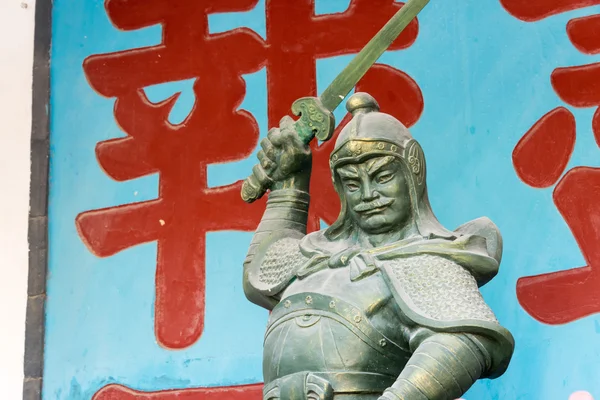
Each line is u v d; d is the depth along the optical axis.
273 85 6.00
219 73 6.10
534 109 5.62
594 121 5.52
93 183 6.04
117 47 6.29
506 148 5.58
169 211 5.91
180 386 5.56
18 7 6.42
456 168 5.61
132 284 5.82
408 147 4.23
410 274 4.03
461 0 5.91
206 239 5.82
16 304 5.86
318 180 5.77
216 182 5.91
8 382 5.73
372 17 5.99
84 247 5.93
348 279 4.11
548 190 5.46
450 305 3.88
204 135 6.00
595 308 5.20
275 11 6.12
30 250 5.95
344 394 3.91
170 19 6.27
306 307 4.08
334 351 3.95
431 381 3.72
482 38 5.82
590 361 5.11
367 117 4.28
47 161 6.12
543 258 5.34
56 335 5.79
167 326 5.70
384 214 4.21
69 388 5.66
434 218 4.29
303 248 4.37
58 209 6.02
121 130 6.12
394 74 5.84
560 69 5.64
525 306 5.28
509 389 5.16
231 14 6.19
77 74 6.28
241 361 5.56
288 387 3.96
